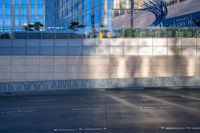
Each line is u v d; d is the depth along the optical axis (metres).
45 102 21.20
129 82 31.86
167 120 13.35
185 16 40.06
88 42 33.34
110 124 12.59
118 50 33.56
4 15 79.94
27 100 22.92
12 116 15.15
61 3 83.88
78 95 26.11
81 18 71.81
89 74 33.31
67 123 13.00
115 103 19.78
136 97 23.36
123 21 54.94
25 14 80.94
